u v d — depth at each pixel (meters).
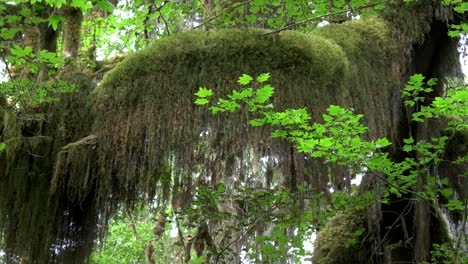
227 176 4.48
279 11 4.90
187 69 3.97
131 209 4.28
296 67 3.95
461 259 5.36
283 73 3.92
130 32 6.86
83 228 4.49
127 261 12.28
